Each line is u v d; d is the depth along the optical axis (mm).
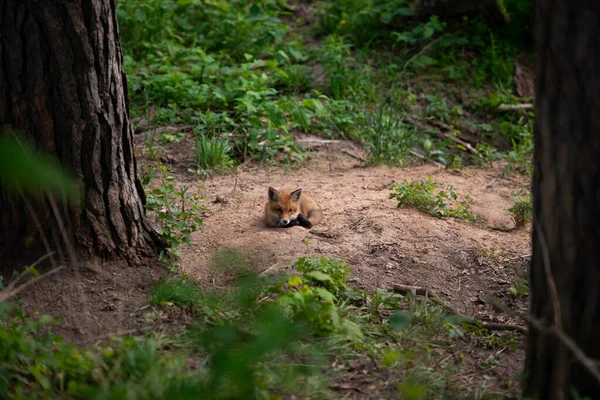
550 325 7160
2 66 9336
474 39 24078
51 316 9227
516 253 12789
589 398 6871
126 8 23359
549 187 6914
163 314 9508
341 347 8938
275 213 13000
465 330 10234
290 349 8547
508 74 23234
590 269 6738
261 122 18234
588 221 6660
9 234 9961
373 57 23953
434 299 10891
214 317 9273
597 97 6438
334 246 12219
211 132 18328
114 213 10289
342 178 16500
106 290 9922
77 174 9828
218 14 24391
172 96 20016
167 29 23328
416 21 24828
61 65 9414
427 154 19094
